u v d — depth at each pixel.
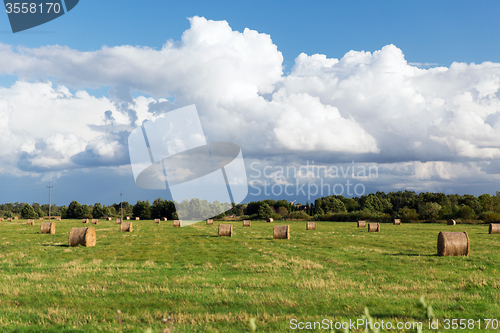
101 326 7.64
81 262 18.89
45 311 9.09
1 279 13.76
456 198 110.06
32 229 48.03
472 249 23.09
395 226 54.53
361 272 15.21
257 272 15.61
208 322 7.91
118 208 135.00
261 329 7.30
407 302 9.55
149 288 11.61
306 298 10.10
